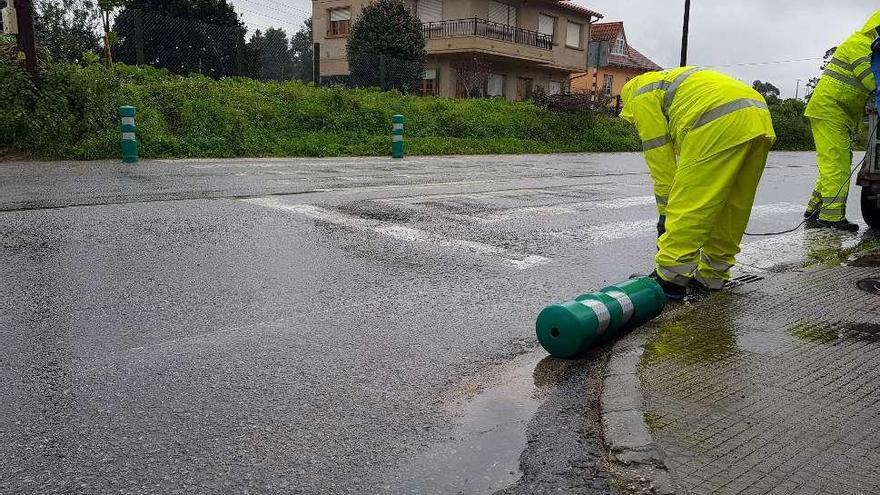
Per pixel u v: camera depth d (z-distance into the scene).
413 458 2.60
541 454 2.64
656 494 2.31
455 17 32.56
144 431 2.73
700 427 2.74
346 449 2.65
